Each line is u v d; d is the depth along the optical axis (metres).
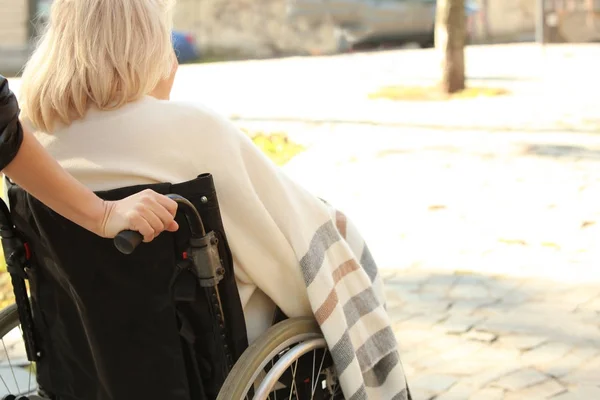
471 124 9.90
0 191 6.50
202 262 2.19
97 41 2.24
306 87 13.95
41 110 2.31
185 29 20.62
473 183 7.17
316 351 2.56
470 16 21.12
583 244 5.50
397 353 2.70
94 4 2.25
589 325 4.29
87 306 2.27
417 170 7.77
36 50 2.38
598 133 8.94
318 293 2.43
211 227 2.21
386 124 10.22
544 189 6.83
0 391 3.71
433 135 9.36
